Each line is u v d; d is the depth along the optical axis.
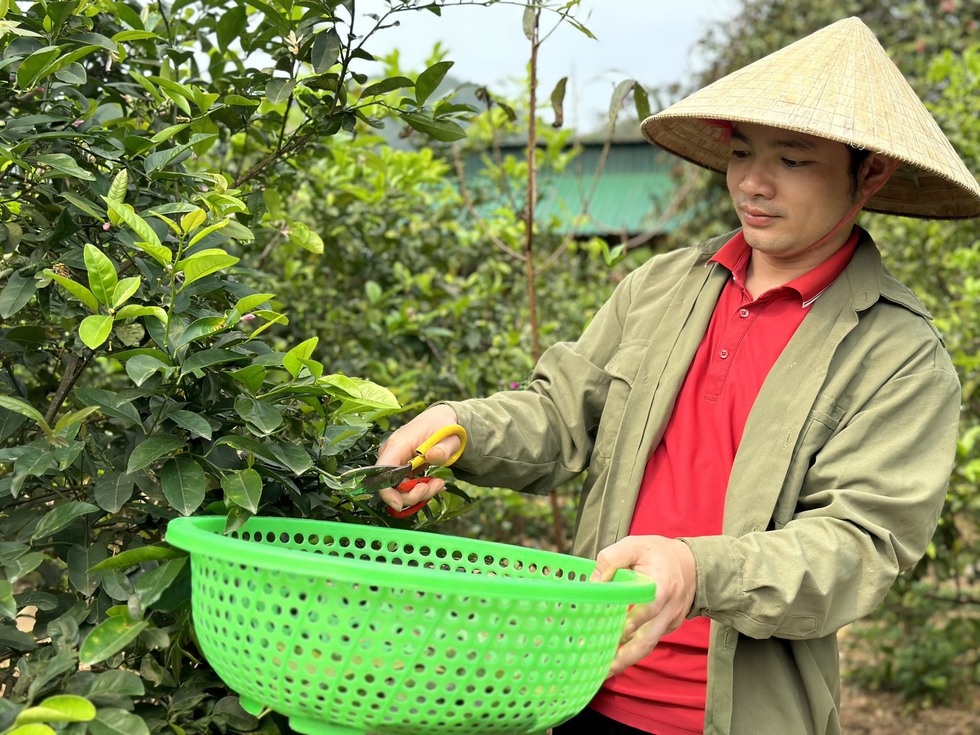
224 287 1.51
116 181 1.38
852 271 1.62
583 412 1.78
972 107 4.13
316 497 1.44
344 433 1.41
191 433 1.35
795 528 1.41
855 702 4.54
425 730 1.03
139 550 1.18
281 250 3.01
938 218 1.82
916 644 4.56
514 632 1.01
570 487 3.86
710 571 1.30
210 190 1.58
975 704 4.49
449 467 1.68
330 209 3.10
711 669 1.49
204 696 1.26
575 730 1.71
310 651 1.01
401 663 1.00
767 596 1.33
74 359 1.55
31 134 1.49
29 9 1.58
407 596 0.99
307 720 1.07
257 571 1.03
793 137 1.53
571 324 4.15
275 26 1.76
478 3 1.68
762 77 1.57
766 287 1.69
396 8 1.64
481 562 1.44
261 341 1.55
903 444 1.48
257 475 1.25
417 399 3.09
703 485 1.62
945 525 3.55
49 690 1.12
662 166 11.29
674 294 1.75
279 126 2.02
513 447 1.70
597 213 11.84
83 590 1.25
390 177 3.35
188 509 1.22
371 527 1.41
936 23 7.79
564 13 1.74
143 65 1.96
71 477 1.42
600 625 1.08
